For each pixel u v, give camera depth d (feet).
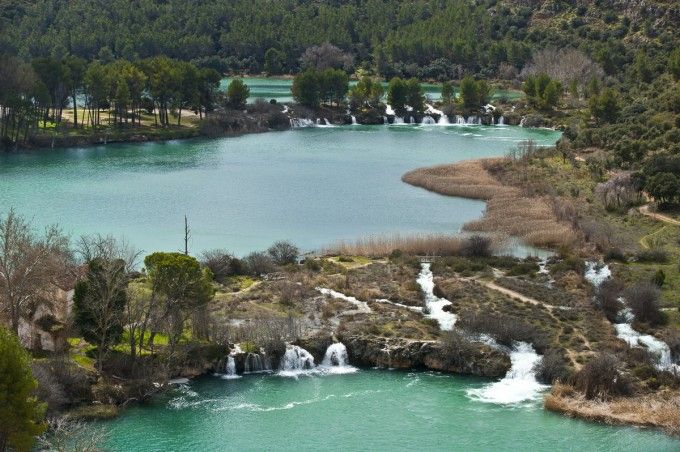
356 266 588.91
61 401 392.27
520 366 450.30
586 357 449.89
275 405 415.64
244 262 573.33
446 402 419.95
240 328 469.16
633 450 376.27
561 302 524.11
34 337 433.48
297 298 521.65
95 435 370.32
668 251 617.21
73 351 438.81
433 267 582.35
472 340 469.98
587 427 395.75
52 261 465.47
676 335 472.03
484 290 540.93
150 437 383.65
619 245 627.87
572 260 581.94
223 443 380.37
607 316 504.84
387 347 462.60
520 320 490.90
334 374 451.12
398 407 415.23
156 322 437.58
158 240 653.71
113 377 423.64
